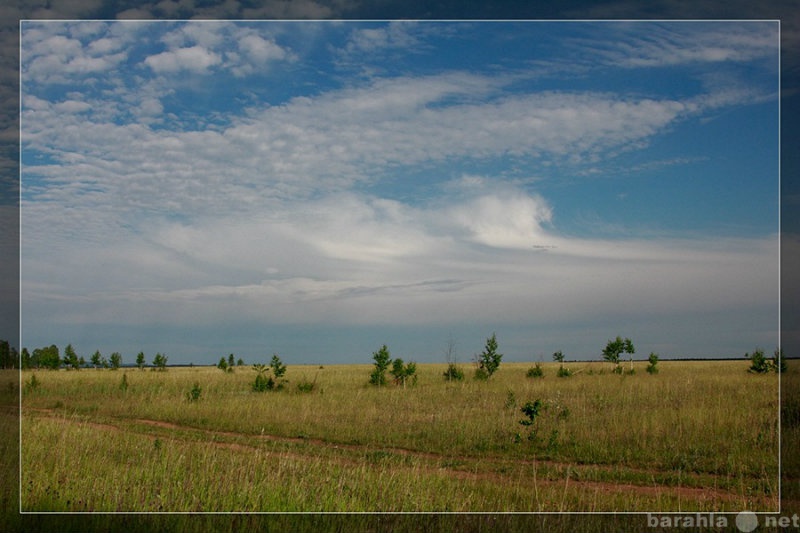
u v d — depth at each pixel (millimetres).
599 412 15430
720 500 8000
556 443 11828
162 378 30844
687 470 9898
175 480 8258
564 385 23000
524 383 24641
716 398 16734
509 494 8297
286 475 8406
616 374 29250
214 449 10516
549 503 7816
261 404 18453
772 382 20938
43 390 24297
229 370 41562
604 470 10109
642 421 13320
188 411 17625
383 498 7551
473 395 20516
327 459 10672
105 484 7898
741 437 11641
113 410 18531
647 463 10492
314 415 16547
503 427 13555
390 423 14969
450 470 10125
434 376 32062
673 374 28766
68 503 7281
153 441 12195
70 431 11477
